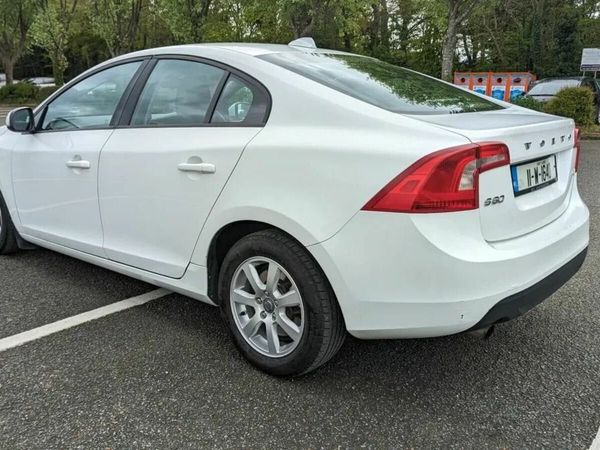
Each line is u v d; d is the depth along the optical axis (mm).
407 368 2797
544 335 3141
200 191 2744
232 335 2842
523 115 2752
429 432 2291
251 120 2658
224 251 2883
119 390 2568
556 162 2771
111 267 3430
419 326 2229
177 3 17234
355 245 2244
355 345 3045
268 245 2518
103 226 3367
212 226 2719
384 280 2219
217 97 2830
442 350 2980
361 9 20875
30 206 3943
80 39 43250
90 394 2535
